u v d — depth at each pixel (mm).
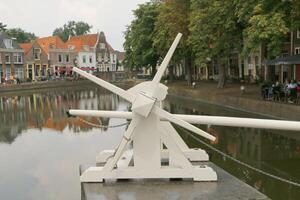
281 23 19016
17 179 11562
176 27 36875
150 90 5719
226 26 28219
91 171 5840
